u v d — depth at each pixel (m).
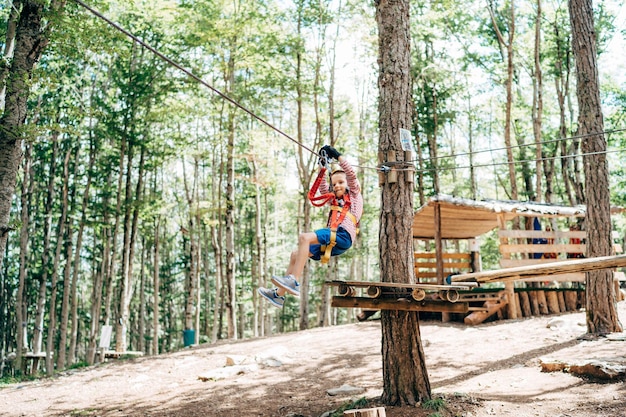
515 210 15.41
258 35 20.72
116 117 22.09
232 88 20.92
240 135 22.66
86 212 27.25
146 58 24.95
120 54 11.17
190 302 22.00
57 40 10.76
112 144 26.64
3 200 10.02
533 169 27.86
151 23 21.38
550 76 28.89
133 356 20.05
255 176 23.16
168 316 42.12
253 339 16.55
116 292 38.75
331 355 12.09
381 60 7.94
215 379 11.03
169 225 40.88
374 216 30.66
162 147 24.17
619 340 10.17
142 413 9.11
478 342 11.93
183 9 19.67
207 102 21.62
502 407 6.97
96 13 4.04
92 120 25.78
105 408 9.75
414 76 25.92
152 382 11.55
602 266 6.75
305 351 12.80
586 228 11.59
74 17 10.55
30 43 10.51
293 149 30.62
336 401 8.38
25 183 24.14
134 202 21.69
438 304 6.50
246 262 39.47
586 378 8.04
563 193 30.88
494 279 7.68
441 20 25.81
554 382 8.12
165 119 21.56
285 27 23.47
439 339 12.71
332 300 6.86
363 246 31.48
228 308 19.67
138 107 23.16
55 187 30.16
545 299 15.09
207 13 19.89
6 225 10.05
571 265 6.97
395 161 7.52
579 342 10.60
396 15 7.91
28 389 12.47
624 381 7.59
